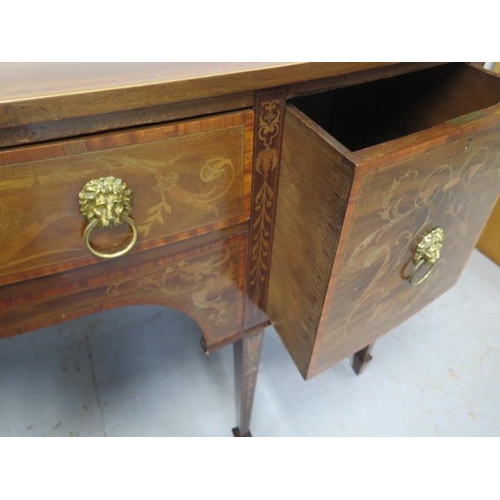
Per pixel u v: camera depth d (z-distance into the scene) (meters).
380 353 0.99
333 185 0.38
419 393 0.92
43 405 0.86
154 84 0.34
